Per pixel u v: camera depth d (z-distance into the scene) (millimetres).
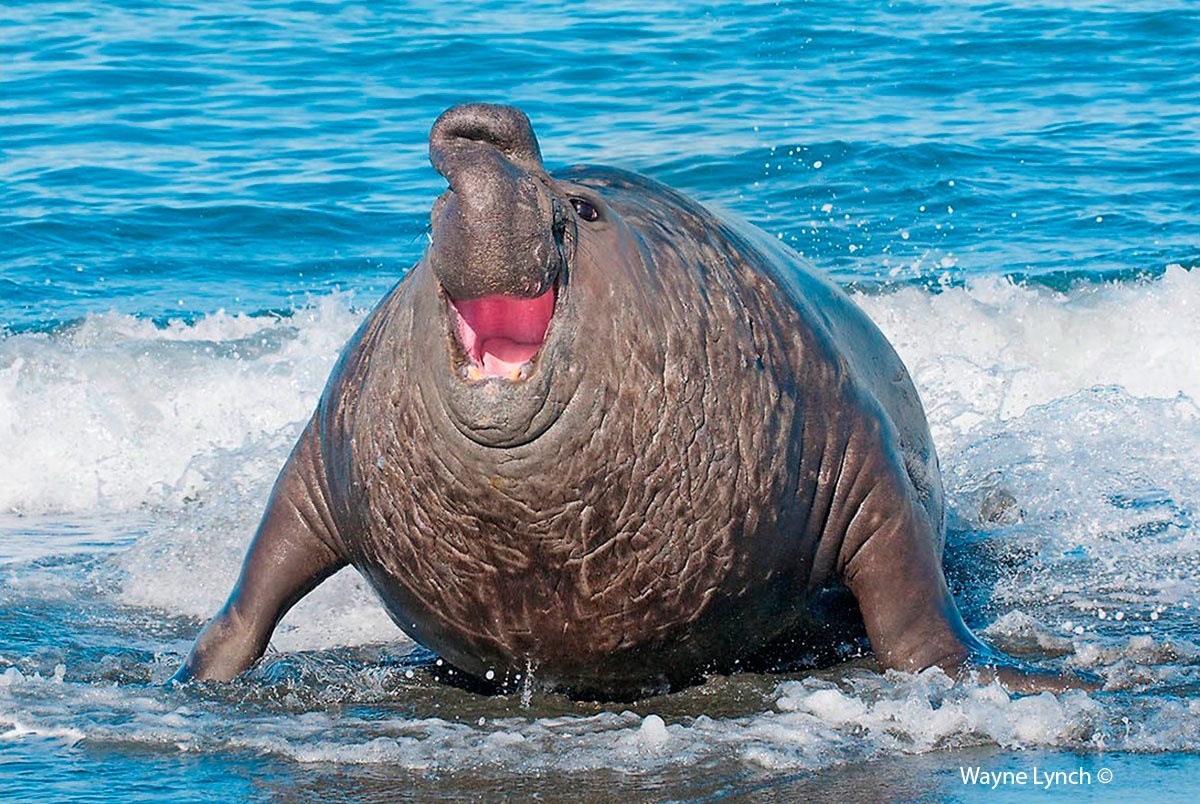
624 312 21562
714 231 25375
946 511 34750
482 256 18094
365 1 104750
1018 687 25047
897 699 24500
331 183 71562
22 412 47438
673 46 90062
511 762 22516
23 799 21312
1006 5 98375
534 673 24172
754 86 82688
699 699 25156
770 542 24016
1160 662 26938
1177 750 22844
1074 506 37562
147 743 23609
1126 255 59938
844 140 72812
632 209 24203
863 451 25297
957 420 46438
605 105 79375
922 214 65312
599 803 20938
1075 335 53594
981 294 55938
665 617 23391
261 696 25828
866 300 54938
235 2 105750
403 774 22188
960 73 85312
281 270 62344
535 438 20859
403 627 24906
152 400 49094
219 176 72562
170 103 84312
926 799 21031
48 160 74938
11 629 30328
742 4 99250
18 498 43906
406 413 22031
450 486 21672
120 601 32875
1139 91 82562
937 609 25906
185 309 57844
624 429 21578
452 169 18359
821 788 21422
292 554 25844
